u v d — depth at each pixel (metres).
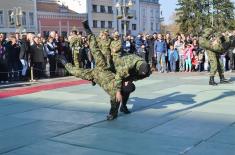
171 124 7.32
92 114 8.41
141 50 17.95
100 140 6.42
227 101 9.48
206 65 18.06
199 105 9.05
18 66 15.13
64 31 57.28
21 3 49.91
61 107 9.37
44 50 15.88
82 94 11.30
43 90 12.48
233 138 6.30
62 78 16.08
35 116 8.42
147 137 6.51
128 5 26.48
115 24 69.69
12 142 6.45
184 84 12.76
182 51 18.11
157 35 18.02
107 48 7.60
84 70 7.79
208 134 6.56
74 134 6.85
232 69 17.33
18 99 10.74
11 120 8.11
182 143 6.10
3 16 47.19
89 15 63.75
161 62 17.77
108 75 7.62
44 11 53.97
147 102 9.57
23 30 40.53
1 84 14.16
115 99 7.65
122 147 6.01
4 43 14.89
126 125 7.35
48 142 6.40
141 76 7.37
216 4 61.69
